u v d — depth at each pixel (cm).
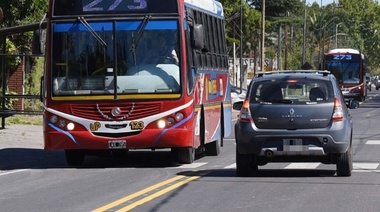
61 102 4138
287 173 3956
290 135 3578
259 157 3728
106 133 4112
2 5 7462
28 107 8231
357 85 14738
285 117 3588
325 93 3628
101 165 4500
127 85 4128
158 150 5609
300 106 3594
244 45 18638
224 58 5422
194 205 2869
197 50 4441
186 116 4138
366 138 6606
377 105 14525
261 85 3666
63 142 4128
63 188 3403
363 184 3475
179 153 4444
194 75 4297
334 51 14912
